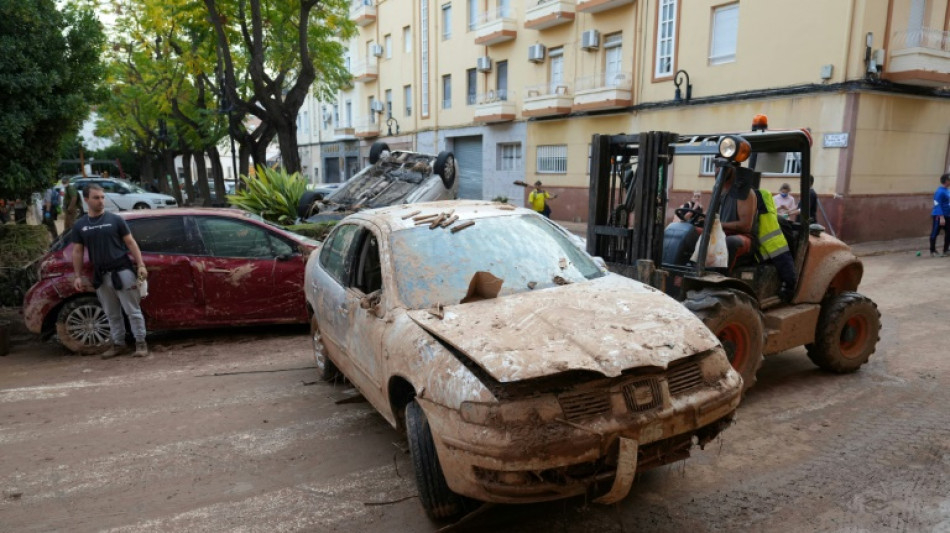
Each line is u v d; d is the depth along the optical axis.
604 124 21.33
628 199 5.60
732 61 16.50
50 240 10.21
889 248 13.96
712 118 17.22
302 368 6.43
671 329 3.35
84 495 3.88
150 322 7.18
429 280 3.99
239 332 8.07
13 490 3.96
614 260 5.66
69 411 5.31
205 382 6.03
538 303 3.70
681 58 18.00
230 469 4.19
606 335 3.22
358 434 4.73
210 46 18.89
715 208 4.78
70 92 9.16
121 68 24.78
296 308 7.70
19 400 5.59
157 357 6.95
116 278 6.62
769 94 15.48
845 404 4.96
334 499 3.76
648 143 5.12
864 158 14.35
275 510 3.65
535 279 4.14
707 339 3.35
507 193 26.70
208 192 27.06
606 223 5.83
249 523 3.52
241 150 18.64
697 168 16.95
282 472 4.13
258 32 14.96
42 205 16.67
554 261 4.36
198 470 4.18
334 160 44.47
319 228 9.92
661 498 3.62
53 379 6.20
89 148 55.75
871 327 5.65
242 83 22.00
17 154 8.73
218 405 5.40
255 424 4.96
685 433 3.18
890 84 14.09
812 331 5.40
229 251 7.46
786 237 5.48
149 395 5.68
